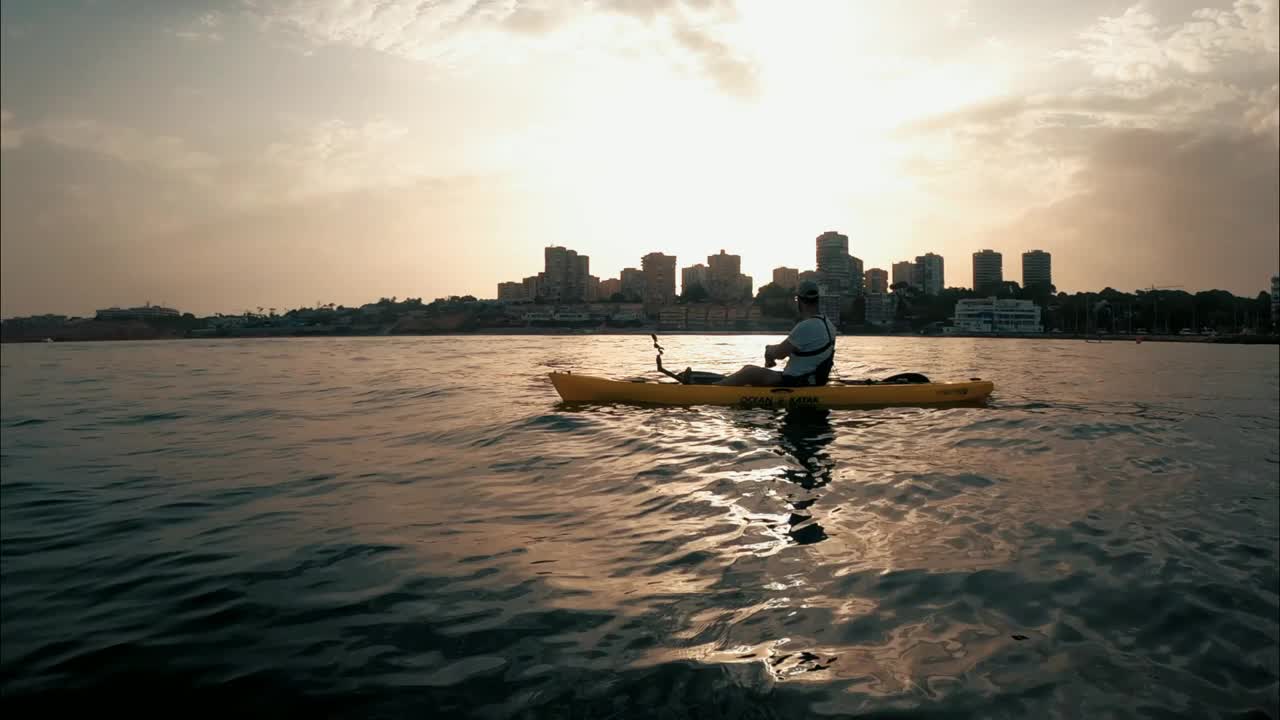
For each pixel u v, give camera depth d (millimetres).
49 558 4086
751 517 4453
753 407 9609
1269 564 3660
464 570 3605
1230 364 33000
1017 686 2434
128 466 7008
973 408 9906
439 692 2428
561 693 2393
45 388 18234
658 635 2803
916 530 4180
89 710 2410
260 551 4070
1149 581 3400
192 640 2916
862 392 9672
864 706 2293
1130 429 8336
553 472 5957
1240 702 2365
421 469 6312
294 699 2424
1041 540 4012
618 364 24312
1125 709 2311
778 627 2867
